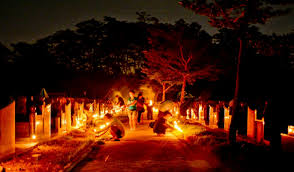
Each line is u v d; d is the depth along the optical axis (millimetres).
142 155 9047
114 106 24719
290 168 7277
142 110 19766
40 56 27719
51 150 9125
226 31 18125
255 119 10422
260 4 8922
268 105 9344
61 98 12930
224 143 10312
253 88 18531
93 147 10305
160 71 21688
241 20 9500
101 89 36406
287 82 16062
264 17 9141
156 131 13445
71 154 8422
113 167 7551
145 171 7180
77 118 15531
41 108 11195
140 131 15555
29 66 25953
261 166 7543
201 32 19516
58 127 12078
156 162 8102
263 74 18000
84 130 14266
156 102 35000
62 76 29297
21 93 16234
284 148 8961
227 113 13656
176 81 22156
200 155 9023
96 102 20453
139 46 39562
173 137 13133
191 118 21922
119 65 41188
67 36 38750
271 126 9055
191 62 19859
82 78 34281
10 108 8234
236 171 7156
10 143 8242
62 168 7000
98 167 7551
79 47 39594
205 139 11500
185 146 10672
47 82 26469
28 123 11227
